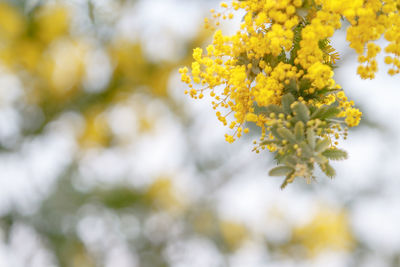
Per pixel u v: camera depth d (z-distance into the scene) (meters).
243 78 1.81
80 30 6.20
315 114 1.75
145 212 7.19
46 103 6.42
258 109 1.85
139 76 6.50
